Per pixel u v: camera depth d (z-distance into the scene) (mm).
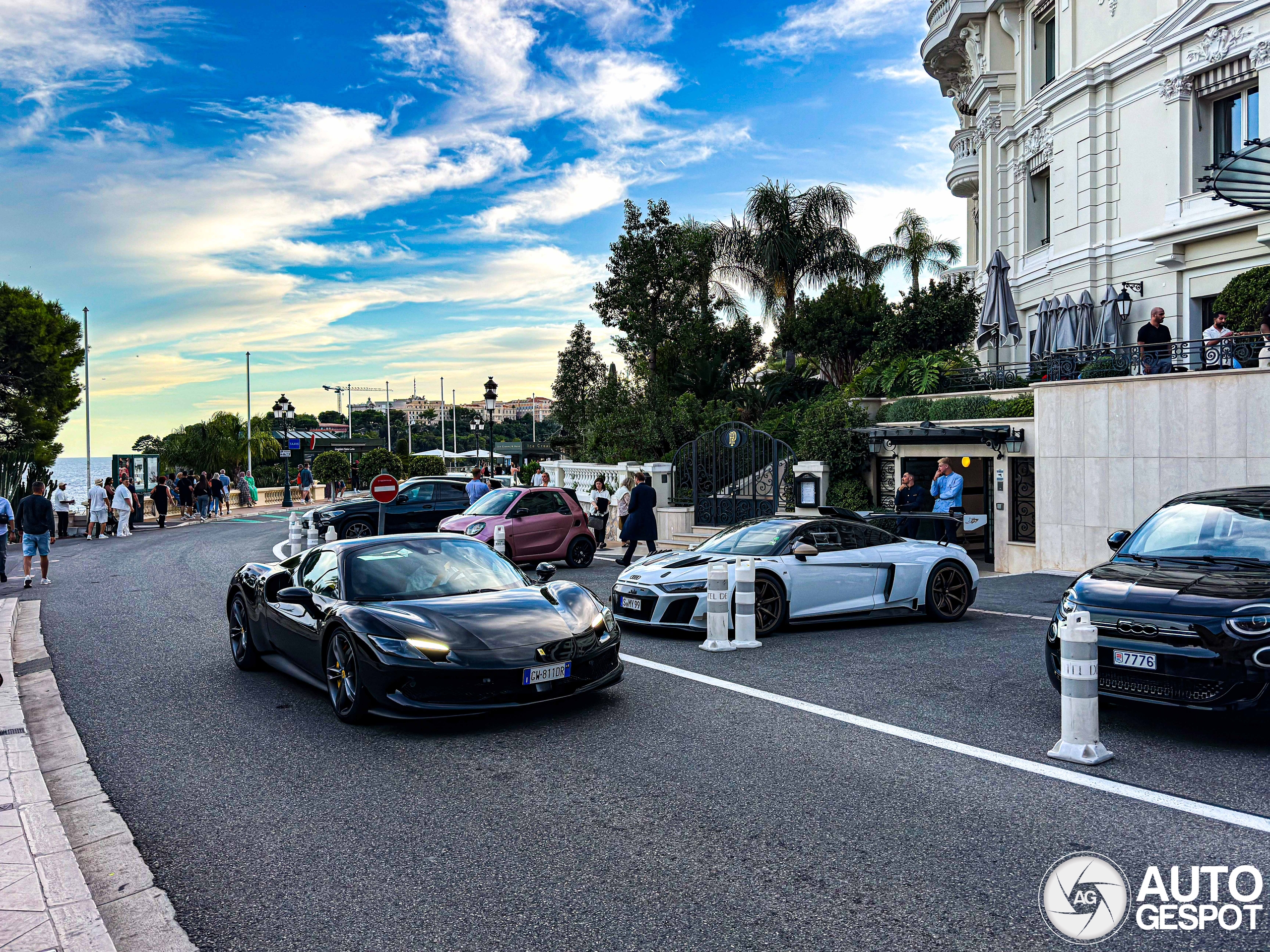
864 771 4957
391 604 6297
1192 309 17844
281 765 5324
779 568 9203
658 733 5746
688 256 28516
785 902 3477
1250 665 4980
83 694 7281
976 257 29438
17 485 30672
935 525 14062
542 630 6047
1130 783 4707
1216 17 16859
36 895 3631
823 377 29312
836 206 31141
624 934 3262
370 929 3361
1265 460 12133
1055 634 5844
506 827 4289
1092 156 19781
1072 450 14430
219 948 3252
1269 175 12797
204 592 13445
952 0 26031
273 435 47438
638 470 20672
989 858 3826
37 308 37250
